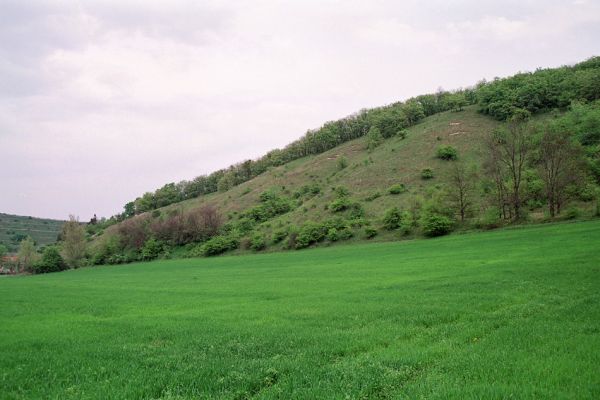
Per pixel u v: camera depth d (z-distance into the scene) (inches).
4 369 515.5
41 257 5787.4
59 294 1815.9
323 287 1439.5
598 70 6195.9
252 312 967.6
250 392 378.3
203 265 3693.4
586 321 557.3
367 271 1882.4
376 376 386.0
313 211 5172.2
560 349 425.1
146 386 400.5
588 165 3390.7
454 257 2049.7
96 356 569.3
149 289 1883.6
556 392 309.4
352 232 4146.2
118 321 944.9
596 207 2896.2
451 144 5762.8
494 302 796.6
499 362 397.7
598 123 4210.1
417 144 6195.9
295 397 345.4
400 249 2910.9
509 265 1446.9
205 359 510.9
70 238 5841.5
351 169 6309.1
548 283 966.4
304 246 4296.3
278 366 447.8
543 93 6038.4
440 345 502.3
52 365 522.9
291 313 894.4
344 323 725.3
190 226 5684.1
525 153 3890.3
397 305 864.3
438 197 3750.0
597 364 371.2
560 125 4414.4
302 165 7800.2
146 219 7121.1
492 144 3774.6
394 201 4638.3
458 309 753.0
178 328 785.6
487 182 3809.1
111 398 373.7
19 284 2721.5
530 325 557.0
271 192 6579.7
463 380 359.9
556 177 3211.1
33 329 879.7
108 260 5723.4
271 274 2263.8
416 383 357.4
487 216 3265.3
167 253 5393.7
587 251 1534.2
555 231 2437.3
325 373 412.8
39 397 394.6
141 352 581.9
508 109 6043.3
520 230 2822.3
